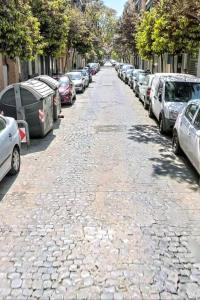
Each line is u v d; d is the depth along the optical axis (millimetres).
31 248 4996
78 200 6609
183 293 4070
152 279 4305
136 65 63344
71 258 4738
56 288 4145
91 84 35438
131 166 8641
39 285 4203
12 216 6012
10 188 7273
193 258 4773
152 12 25125
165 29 17031
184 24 14266
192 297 4008
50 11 23062
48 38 23891
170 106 11734
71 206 6355
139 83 21781
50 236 5320
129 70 36469
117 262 4645
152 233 5418
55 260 4691
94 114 16531
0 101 11125
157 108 13242
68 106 19297
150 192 7027
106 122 14508
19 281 4277
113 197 6750
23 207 6352
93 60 92438
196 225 5711
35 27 16469
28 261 4684
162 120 12008
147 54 30938
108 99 22375
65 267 4539
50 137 11875
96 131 12719
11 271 4473
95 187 7262
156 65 39469
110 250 4930
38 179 7777
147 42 25750
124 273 4414
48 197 6770
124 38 45438
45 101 11594
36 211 6176
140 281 4262
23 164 8891
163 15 15281
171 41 17812
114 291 4090
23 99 11094
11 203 6531
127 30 42906
